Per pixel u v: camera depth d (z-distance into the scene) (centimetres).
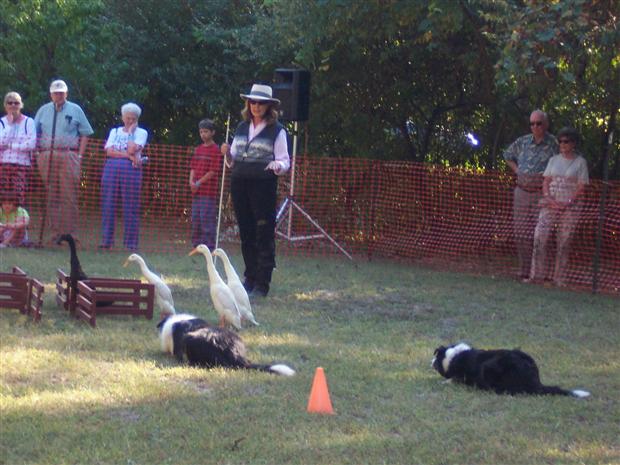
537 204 1324
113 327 888
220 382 719
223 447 584
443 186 1509
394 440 612
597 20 1188
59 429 598
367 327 964
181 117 2097
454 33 1480
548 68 1246
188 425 620
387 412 675
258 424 630
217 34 1909
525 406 698
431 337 930
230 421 634
